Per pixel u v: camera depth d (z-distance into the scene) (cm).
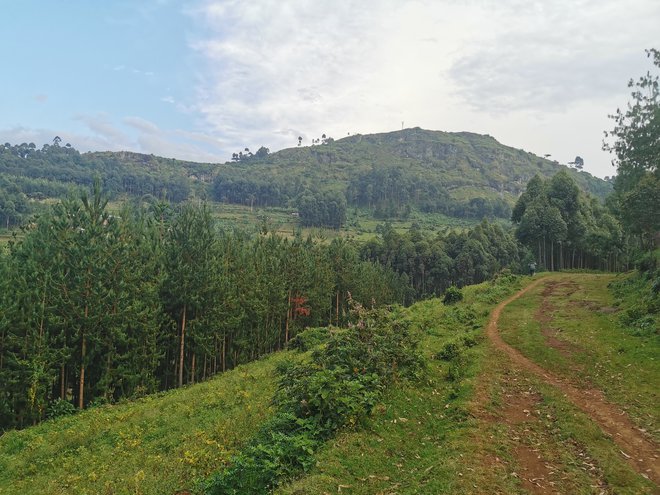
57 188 13538
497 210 17400
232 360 4012
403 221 15700
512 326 2272
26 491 1335
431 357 1650
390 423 1005
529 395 1277
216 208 16925
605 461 853
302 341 3331
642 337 1745
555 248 6650
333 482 746
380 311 1577
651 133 3028
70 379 3042
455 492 709
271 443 931
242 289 4006
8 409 2470
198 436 1409
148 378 3111
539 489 751
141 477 1121
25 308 2659
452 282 8356
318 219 14525
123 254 3025
